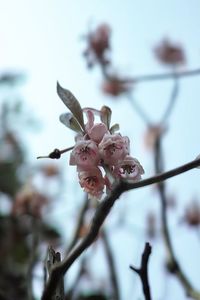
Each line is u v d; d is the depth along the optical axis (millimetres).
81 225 562
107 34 712
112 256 639
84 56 714
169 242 578
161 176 291
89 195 316
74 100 324
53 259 318
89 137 321
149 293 324
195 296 539
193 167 293
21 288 639
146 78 662
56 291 321
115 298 609
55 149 317
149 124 708
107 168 314
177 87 671
